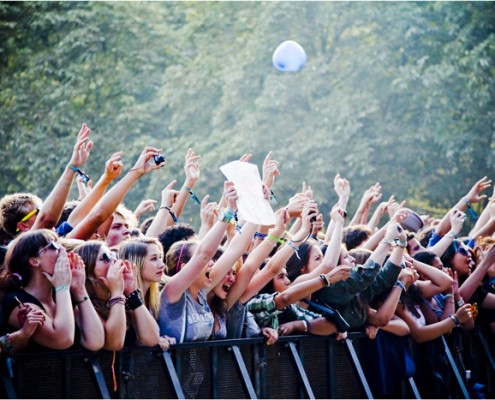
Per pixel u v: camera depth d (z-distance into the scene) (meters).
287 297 8.23
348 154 24.69
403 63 26.20
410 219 10.83
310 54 26.36
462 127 25.09
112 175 7.92
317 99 25.64
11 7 26.41
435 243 11.20
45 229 6.76
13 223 7.67
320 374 8.62
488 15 25.97
